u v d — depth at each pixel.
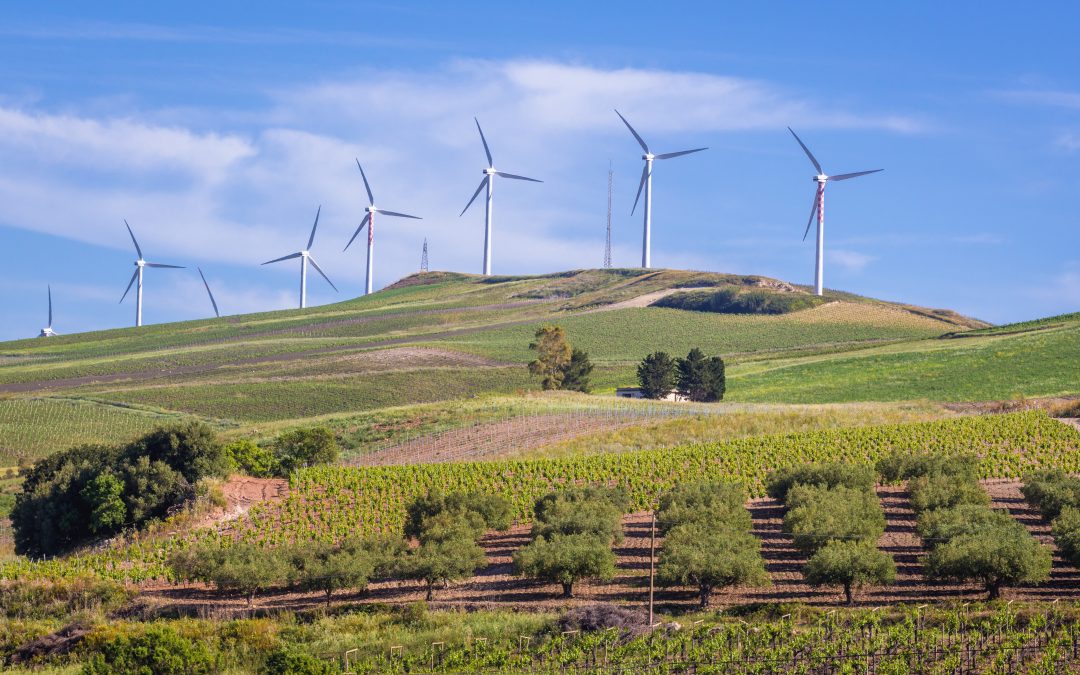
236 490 86.56
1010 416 102.88
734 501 76.12
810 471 79.88
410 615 58.59
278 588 68.00
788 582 62.62
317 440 102.19
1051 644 45.28
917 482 76.62
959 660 44.69
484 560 67.94
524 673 48.25
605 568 61.44
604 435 109.25
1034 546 58.12
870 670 45.25
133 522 82.12
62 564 72.81
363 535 76.88
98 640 55.41
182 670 50.75
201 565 66.50
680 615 56.09
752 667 46.28
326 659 52.00
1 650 56.53
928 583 61.03
